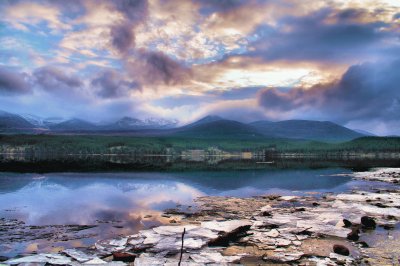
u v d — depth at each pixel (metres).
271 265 14.74
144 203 30.59
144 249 16.69
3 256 15.49
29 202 30.62
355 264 14.55
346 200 30.98
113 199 32.84
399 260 14.98
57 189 39.91
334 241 18.12
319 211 25.77
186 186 44.34
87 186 43.41
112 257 15.76
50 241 18.03
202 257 15.58
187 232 19.28
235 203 30.39
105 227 21.20
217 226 20.30
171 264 14.54
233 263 14.93
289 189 40.75
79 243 17.72
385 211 25.44
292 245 17.55
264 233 19.78
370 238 18.58
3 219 23.39
